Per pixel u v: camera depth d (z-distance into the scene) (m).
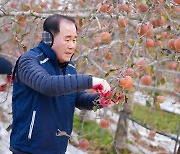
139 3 4.67
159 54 5.11
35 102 3.63
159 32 4.81
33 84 3.35
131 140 11.28
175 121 12.56
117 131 9.95
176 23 4.98
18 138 3.73
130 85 3.52
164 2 4.48
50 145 3.76
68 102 3.93
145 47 4.75
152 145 10.86
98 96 3.98
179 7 4.91
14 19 5.41
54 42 3.69
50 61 3.71
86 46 6.00
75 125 11.01
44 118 3.67
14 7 7.07
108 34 4.91
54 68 3.73
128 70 3.84
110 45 5.17
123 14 5.08
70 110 3.98
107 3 5.21
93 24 6.57
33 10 5.77
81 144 5.80
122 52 5.69
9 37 8.09
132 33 5.53
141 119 12.33
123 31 5.49
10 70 4.25
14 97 3.78
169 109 12.87
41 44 3.75
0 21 7.88
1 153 8.09
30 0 7.09
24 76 3.45
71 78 3.27
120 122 9.86
